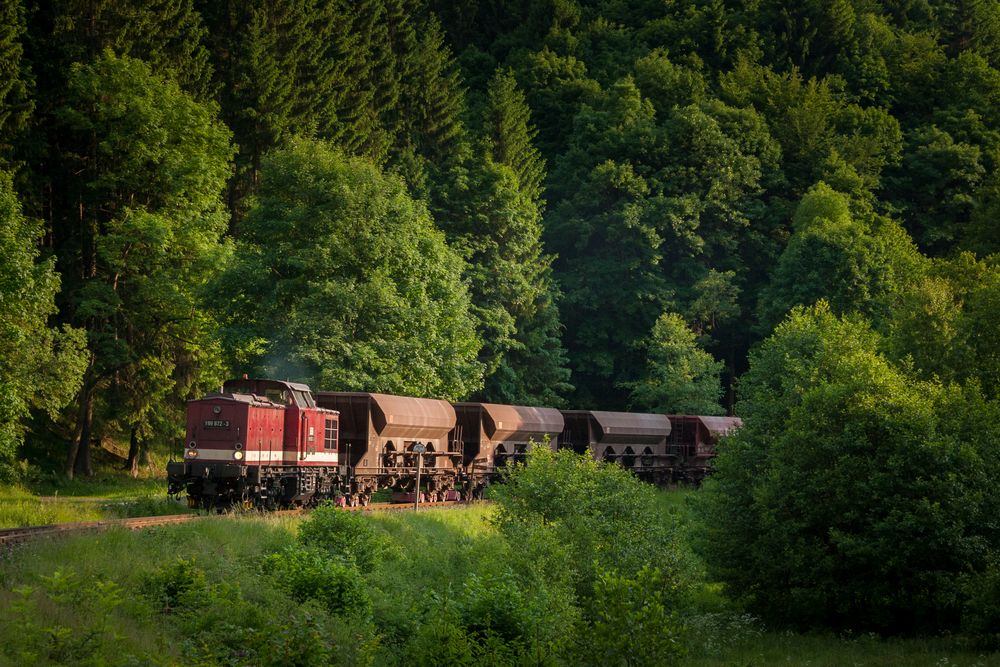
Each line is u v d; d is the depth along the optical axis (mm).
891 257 74625
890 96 114375
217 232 48719
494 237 70938
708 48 116500
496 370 67250
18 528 21797
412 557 25781
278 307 42906
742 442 29734
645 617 13375
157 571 17672
